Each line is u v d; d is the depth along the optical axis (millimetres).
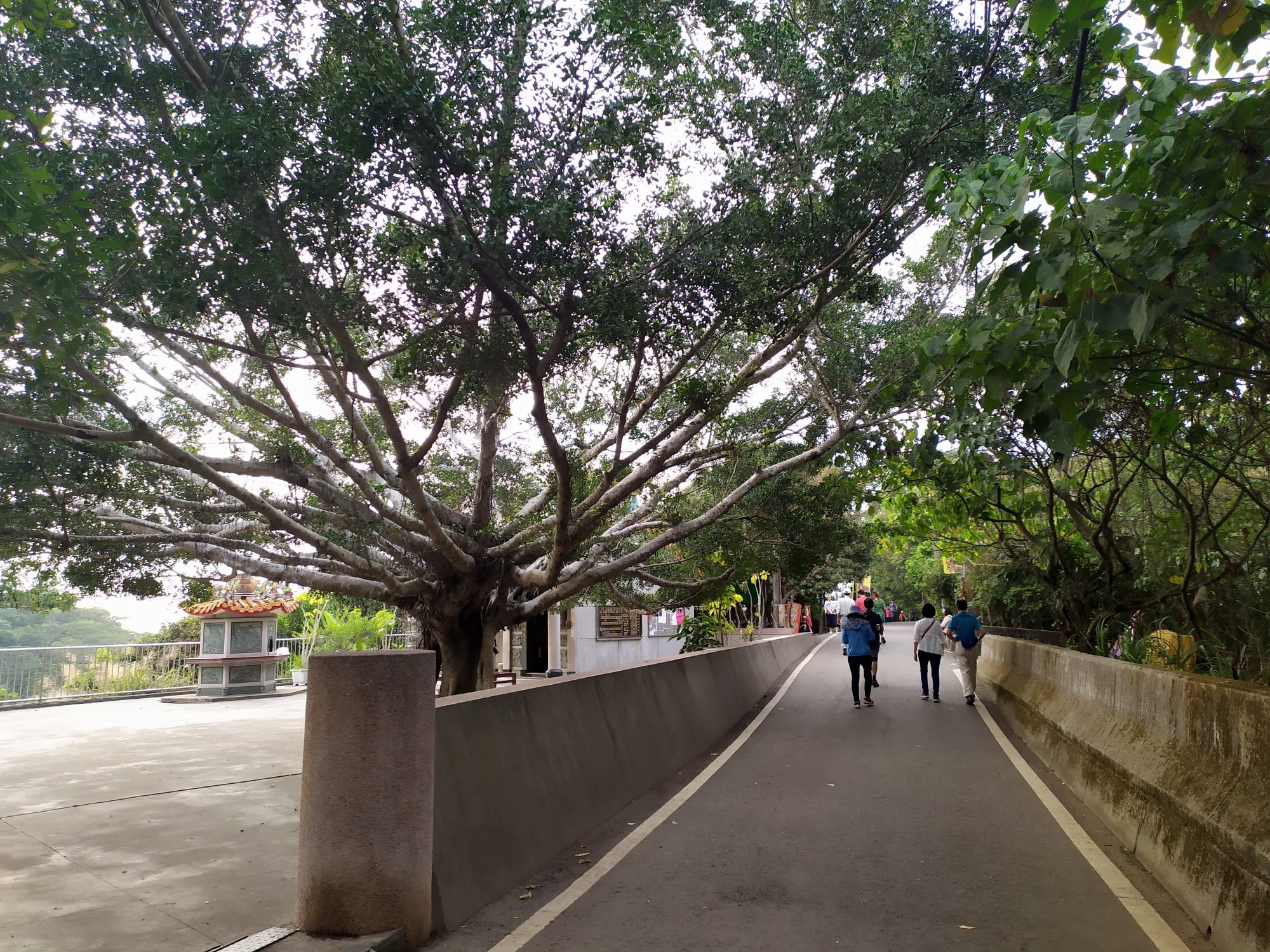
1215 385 6301
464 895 5316
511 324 9727
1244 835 4641
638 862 6453
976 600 26266
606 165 8617
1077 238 4559
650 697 10117
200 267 7430
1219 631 11352
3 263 5242
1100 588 14922
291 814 7715
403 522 12180
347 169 7262
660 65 9984
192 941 4688
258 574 12914
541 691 7449
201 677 19391
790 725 13641
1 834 7000
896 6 10703
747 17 11133
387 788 4754
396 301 8273
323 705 4840
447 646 13359
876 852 6695
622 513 18266
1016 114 10594
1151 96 4660
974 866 6328
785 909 5445
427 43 8250
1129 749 6988
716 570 18547
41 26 7379
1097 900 5582
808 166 11109
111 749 11492
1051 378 5066
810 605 50250
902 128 9867
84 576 11500
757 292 10367
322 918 4648
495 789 6121
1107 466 14070
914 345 12398
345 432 13773
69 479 10094
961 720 14125
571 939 4957
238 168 7039
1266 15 4465
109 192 7238
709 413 11133
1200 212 4602
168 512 12820
